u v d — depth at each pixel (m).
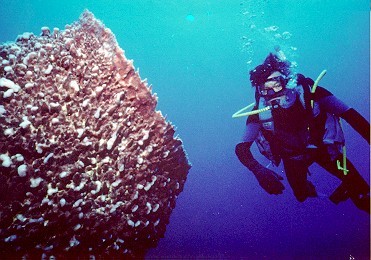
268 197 18.30
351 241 9.29
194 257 6.25
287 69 3.79
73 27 3.54
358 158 20.50
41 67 2.93
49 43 3.22
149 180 3.12
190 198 17.97
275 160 3.96
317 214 15.40
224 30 25.11
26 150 2.42
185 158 3.80
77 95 2.79
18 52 3.13
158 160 3.20
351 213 14.53
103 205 2.76
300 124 3.74
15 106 2.62
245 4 16.81
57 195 2.50
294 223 14.28
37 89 2.74
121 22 19.52
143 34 24.70
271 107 3.80
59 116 2.66
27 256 2.48
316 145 3.72
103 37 3.40
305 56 28.31
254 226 13.69
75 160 2.65
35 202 2.45
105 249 2.88
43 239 2.54
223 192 19.66
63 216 2.50
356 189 3.66
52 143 2.51
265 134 3.94
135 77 3.19
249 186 20.50
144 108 3.25
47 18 16.98
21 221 2.40
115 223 2.87
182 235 10.70
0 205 2.34
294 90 3.77
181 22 20.86
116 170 2.88
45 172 2.47
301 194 3.91
